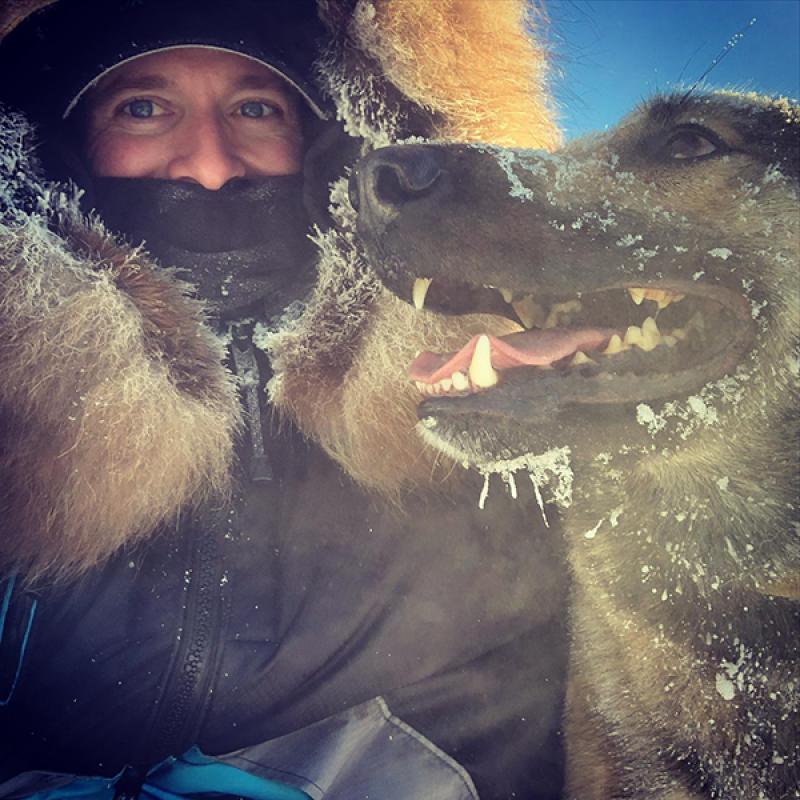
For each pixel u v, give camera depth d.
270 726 0.54
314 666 0.54
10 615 0.50
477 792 0.56
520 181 0.52
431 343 0.56
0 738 0.52
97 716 0.52
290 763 0.54
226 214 0.57
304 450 0.57
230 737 0.54
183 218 0.57
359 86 0.56
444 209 0.50
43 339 0.49
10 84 0.52
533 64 0.61
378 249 0.51
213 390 0.54
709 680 0.57
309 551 0.55
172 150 0.57
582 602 0.61
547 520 0.60
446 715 0.56
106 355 0.50
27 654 0.51
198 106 0.57
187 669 0.52
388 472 0.56
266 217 0.58
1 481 0.50
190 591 0.52
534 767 0.58
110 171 0.57
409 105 0.57
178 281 0.55
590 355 0.52
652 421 0.52
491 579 0.57
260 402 0.58
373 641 0.54
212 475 0.53
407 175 0.50
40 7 0.50
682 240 0.52
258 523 0.55
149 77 0.56
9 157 0.50
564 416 0.51
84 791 0.51
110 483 0.50
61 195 0.52
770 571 0.55
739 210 0.53
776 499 0.55
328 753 0.54
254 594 0.53
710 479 0.55
